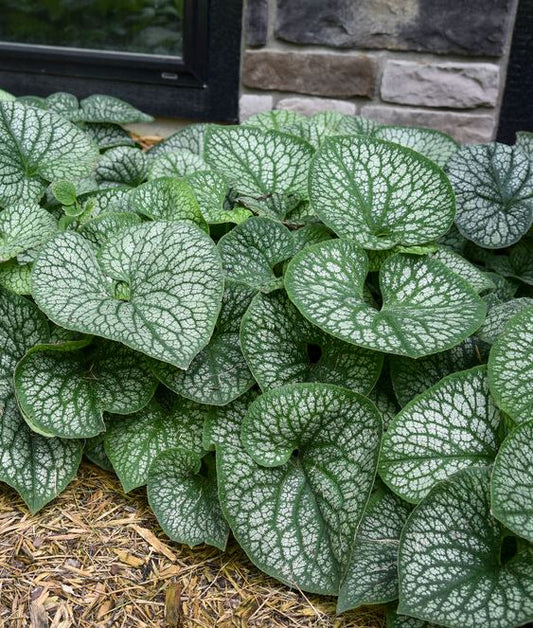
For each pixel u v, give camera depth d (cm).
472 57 136
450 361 81
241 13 142
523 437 65
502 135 141
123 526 77
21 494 77
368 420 72
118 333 73
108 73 152
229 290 83
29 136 96
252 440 75
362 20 137
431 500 66
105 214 89
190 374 80
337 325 73
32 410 78
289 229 90
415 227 84
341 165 86
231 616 68
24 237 87
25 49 153
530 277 96
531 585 61
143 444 81
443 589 62
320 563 71
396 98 141
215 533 75
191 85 150
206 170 94
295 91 144
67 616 67
